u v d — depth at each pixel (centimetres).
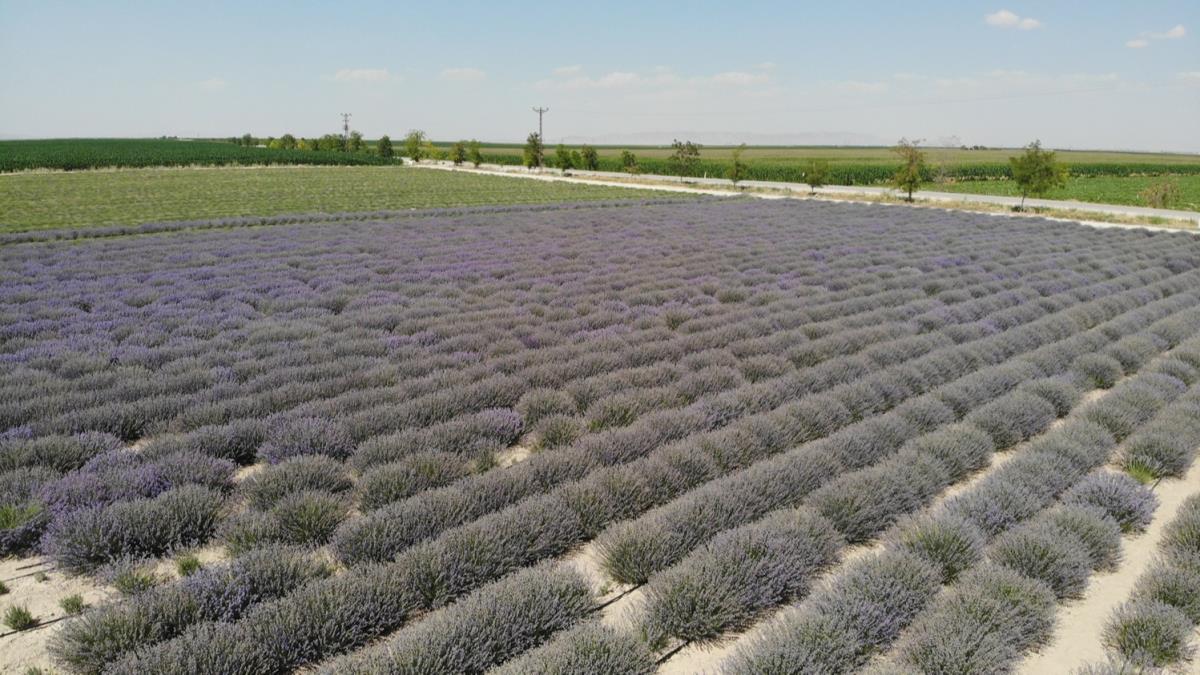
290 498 643
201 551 612
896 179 4547
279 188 5344
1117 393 991
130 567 558
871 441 827
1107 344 1322
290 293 1590
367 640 496
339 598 495
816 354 1206
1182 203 5172
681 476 738
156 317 1347
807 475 734
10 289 1550
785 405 927
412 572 542
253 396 933
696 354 1171
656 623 507
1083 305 1577
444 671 443
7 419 830
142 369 1034
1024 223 3238
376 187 5491
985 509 661
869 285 1753
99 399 910
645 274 1889
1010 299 1658
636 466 742
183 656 434
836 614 496
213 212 3562
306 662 470
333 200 4353
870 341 1299
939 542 598
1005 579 540
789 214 3484
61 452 739
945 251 2378
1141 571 611
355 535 595
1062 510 655
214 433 789
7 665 463
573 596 530
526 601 504
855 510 658
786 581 555
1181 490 770
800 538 591
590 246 2391
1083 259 2275
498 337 1277
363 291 1648
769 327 1392
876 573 546
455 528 601
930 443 805
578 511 661
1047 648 506
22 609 514
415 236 2591
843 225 3073
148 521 599
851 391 980
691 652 498
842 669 459
